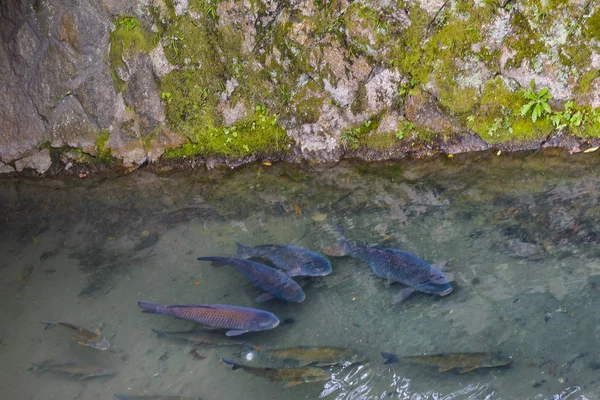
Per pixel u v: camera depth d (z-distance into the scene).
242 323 3.48
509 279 3.76
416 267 3.69
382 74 4.66
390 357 3.44
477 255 3.90
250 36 4.66
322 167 4.78
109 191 4.70
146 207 4.51
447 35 4.55
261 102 4.77
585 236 3.95
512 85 4.61
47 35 4.66
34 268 4.05
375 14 4.54
